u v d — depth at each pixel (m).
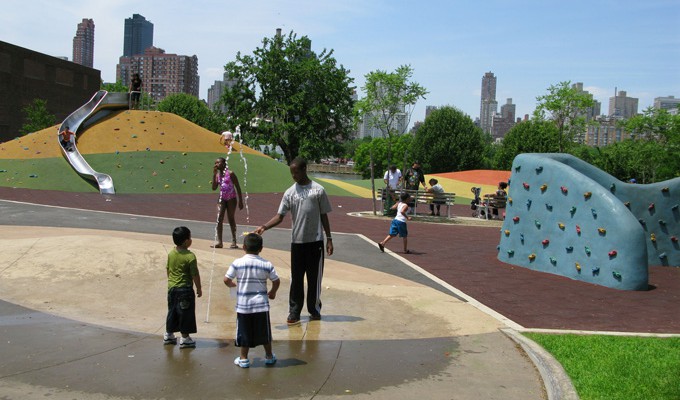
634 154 48.66
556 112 42.78
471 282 10.89
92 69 83.44
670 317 8.89
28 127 61.06
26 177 25.20
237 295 5.81
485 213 23.36
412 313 8.25
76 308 7.64
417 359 6.23
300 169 7.55
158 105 84.75
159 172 27.97
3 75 65.75
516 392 5.38
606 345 6.86
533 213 12.80
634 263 10.83
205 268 9.59
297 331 7.19
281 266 10.81
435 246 15.25
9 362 5.58
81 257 9.28
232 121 53.53
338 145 56.66
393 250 14.27
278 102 53.62
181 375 5.45
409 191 22.28
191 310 6.30
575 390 5.36
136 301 8.11
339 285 9.77
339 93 54.03
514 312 8.73
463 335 7.25
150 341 6.50
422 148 66.69
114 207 20.25
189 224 16.80
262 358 6.08
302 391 5.18
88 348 6.12
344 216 21.55
